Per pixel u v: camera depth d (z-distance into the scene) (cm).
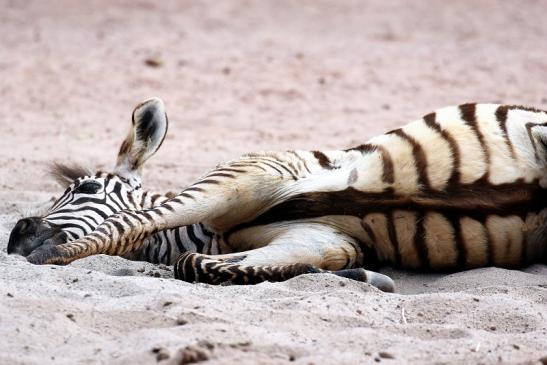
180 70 2678
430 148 964
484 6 3619
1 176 1505
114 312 749
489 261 963
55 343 693
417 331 750
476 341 724
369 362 673
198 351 652
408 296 847
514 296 851
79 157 1727
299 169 1005
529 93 2441
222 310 772
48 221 978
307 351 687
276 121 2156
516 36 3212
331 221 977
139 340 696
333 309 794
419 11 3572
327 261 954
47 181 1479
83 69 2647
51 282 830
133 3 3641
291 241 960
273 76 2628
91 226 986
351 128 2080
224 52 2927
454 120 980
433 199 947
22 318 720
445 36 3212
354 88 2508
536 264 991
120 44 3008
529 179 945
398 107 2305
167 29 3281
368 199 964
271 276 910
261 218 1000
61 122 2102
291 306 797
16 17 3353
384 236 973
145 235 944
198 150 1839
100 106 2284
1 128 2008
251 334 714
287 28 3331
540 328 772
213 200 967
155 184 1489
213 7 3634
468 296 832
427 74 2662
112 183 1034
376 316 791
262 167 990
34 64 2681
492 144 959
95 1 3634
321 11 3594
